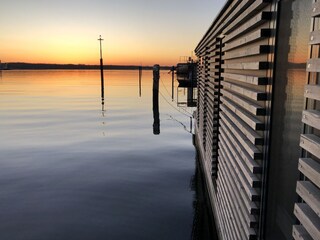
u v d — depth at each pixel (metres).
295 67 2.53
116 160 15.35
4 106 39.62
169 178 12.60
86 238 7.93
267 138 3.10
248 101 3.73
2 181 12.28
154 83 32.75
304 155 2.30
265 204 3.18
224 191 5.64
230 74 4.70
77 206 9.87
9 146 18.34
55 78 144.75
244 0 3.63
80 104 42.72
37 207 9.82
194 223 8.72
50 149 17.62
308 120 2.02
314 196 1.89
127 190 11.25
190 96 32.25
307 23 2.30
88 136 21.56
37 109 37.09
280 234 2.87
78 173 13.30
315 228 1.84
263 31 3.07
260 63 3.12
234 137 4.55
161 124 27.00
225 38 5.24
